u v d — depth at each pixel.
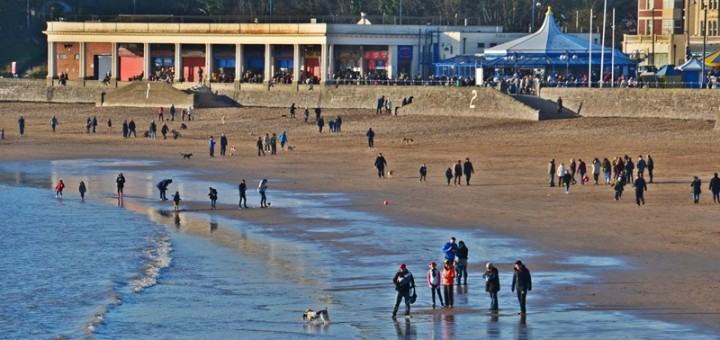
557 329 141.00
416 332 142.25
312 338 140.50
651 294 157.75
